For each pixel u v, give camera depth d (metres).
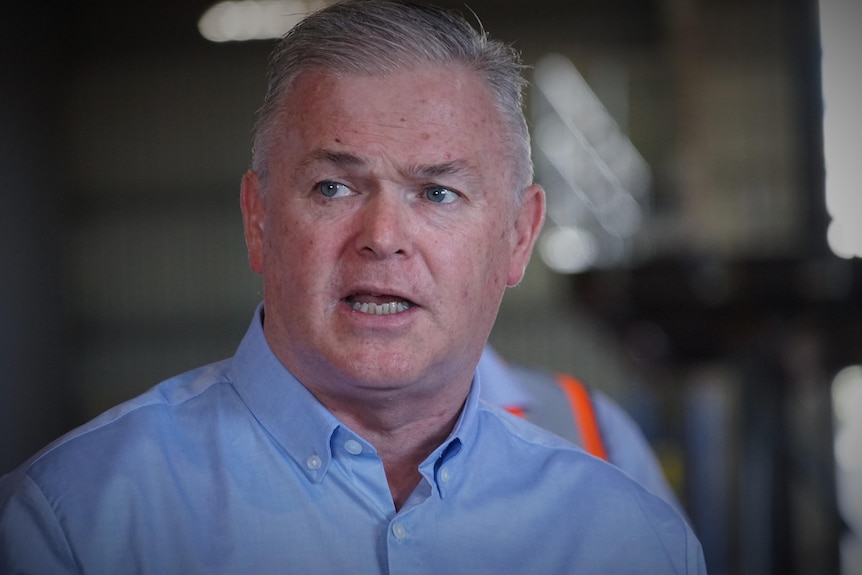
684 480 7.20
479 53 2.13
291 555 2.05
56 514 1.94
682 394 7.00
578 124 10.86
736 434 6.48
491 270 2.15
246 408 2.18
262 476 2.11
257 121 2.23
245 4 13.62
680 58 12.96
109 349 14.05
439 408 2.18
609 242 9.45
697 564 2.44
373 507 2.12
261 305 2.31
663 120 13.09
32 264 13.62
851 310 5.50
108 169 13.99
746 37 12.84
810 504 6.40
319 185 2.04
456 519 2.22
